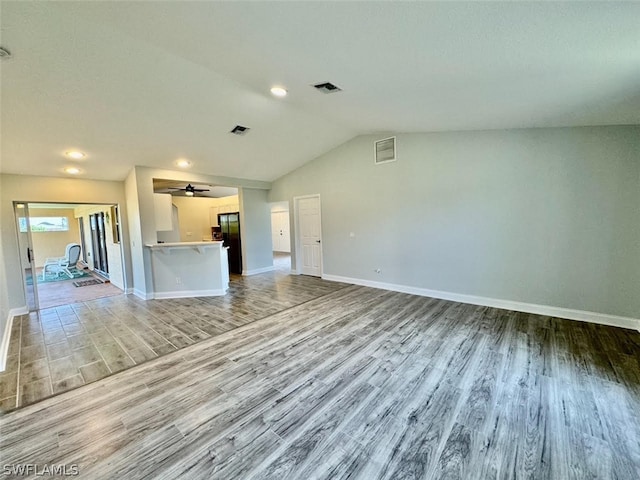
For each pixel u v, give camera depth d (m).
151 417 1.96
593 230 3.32
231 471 1.52
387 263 5.18
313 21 1.65
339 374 2.43
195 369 2.58
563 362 2.54
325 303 4.46
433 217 4.52
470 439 1.71
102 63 2.50
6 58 2.22
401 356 2.71
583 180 3.34
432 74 2.22
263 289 5.50
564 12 1.31
